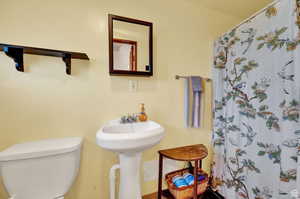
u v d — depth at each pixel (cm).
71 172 95
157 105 139
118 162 125
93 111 116
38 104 102
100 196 121
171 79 144
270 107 103
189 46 151
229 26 171
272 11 100
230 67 137
